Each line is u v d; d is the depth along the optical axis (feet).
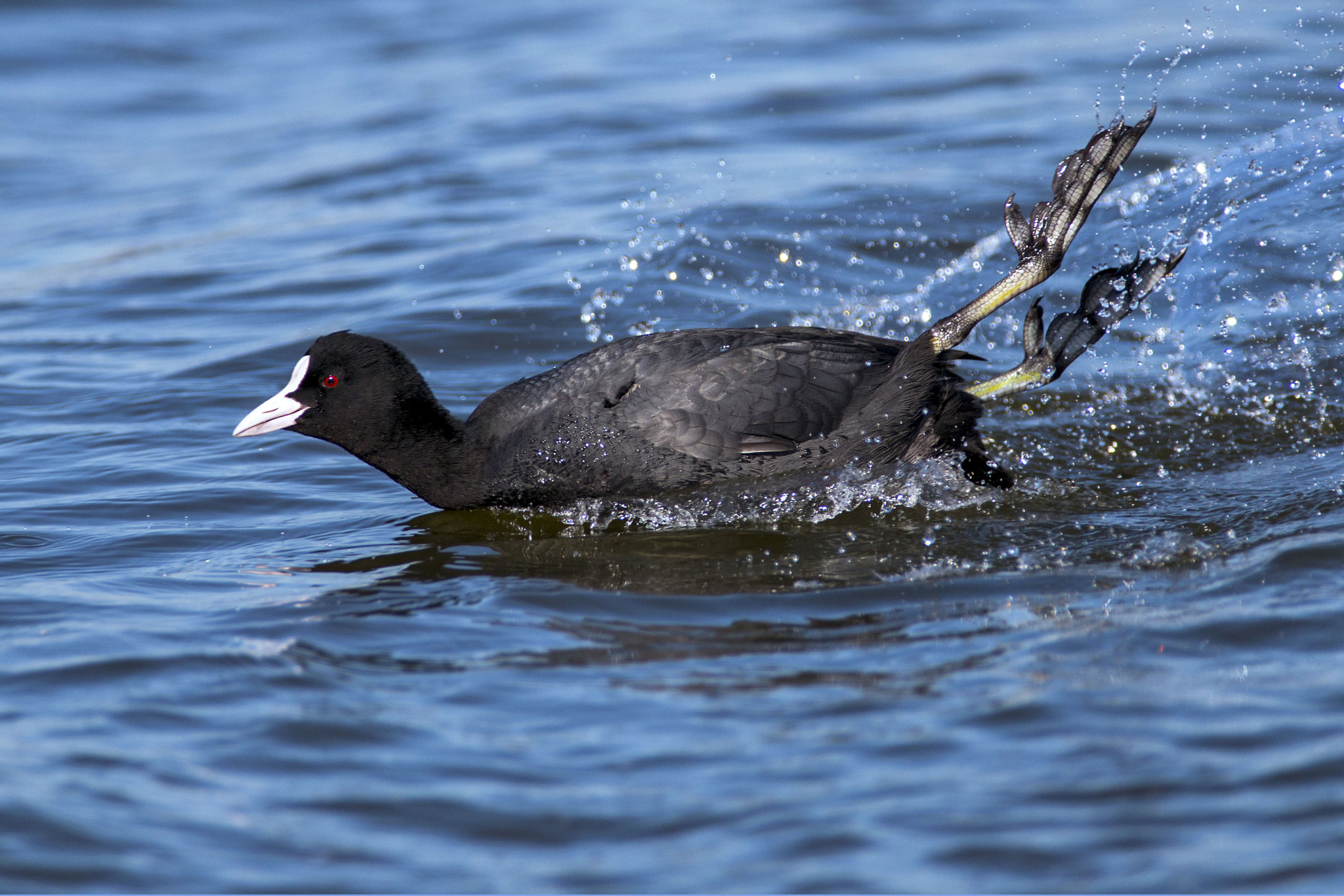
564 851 18.28
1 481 37.40
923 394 34.17
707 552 31.17
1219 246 48.03
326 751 21.09
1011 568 28.71
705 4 101.35
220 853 18.38
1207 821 17.99
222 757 20.93
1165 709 21.08
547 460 33.83
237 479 37.86
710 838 18.34
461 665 24.52
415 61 93.09
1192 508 31.65
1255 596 25.63
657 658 24.66
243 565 31.35
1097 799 18.66
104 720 22.26
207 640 25.93
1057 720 20.95
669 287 51.16
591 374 34.19
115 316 53.16
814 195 60.13
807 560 30.25
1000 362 44.42
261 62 95.76
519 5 105.09
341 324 50.19
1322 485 32.12
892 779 19.53
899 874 17.30
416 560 31.45
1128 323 46.32
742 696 22.62
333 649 25.41
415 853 18.31
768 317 48.21
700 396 33.12
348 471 38.75
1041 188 59.00
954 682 22.67
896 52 84.79
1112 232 51.75
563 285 52.08
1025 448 36.99
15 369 47.62
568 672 24.03
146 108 86.99
